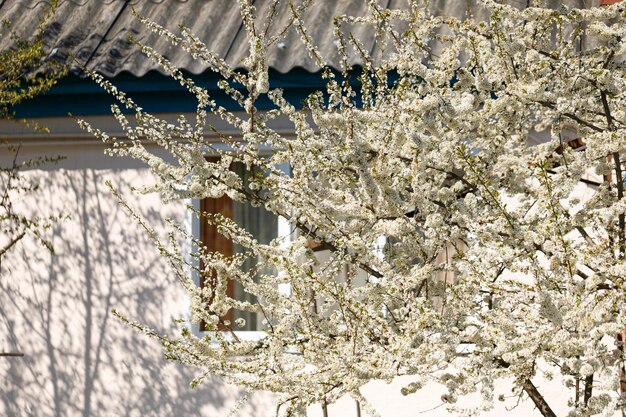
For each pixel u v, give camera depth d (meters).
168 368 8.88
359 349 5.05
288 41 8.63
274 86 8.37
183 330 5.14
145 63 8.68
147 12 9.38
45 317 9.16
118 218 9.09
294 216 5.56
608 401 4.86
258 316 8.75
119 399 8.97
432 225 5.10
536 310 4.86
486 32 5.43
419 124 5.00
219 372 5.25
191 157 5.18
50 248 8.87
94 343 9.05
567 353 4.59
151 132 5.53
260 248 5.48
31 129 9.12
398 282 5.16
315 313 5.43
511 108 5.51
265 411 8.59
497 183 5.52
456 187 5.54
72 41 9.07
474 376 4.80
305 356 5.02
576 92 5.57
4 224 9.27
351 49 8.29
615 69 5.41
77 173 9.16
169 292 8.96
